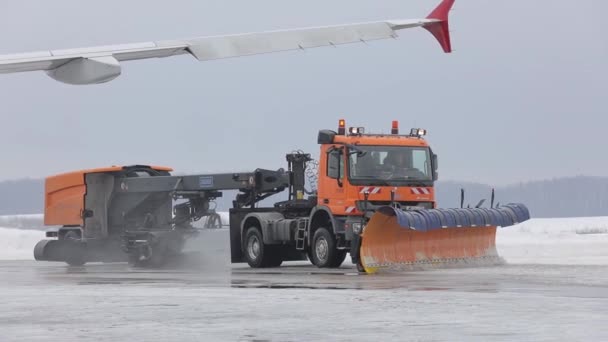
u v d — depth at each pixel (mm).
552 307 19531
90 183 53062
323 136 39938
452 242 37719
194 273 37719
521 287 25328
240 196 46062
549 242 68625
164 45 15484
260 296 23234
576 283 26812
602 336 15055
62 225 54406
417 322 17141
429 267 36469
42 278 34219
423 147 40188
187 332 16062
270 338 15195
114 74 14320
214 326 16906
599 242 64938
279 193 46062
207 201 49219
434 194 40188
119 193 52375
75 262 52406
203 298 22797
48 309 20297
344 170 39188
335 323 17141
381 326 16594
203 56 15711
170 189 49375
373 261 34812
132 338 15352
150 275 36125
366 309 19562
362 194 38938
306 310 19516
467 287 25547
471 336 15156
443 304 20438
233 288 26469
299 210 43562
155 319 18109
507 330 15844
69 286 28281
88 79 14266
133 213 52375
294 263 49781
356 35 17109
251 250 44281
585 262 40031
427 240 36656
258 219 43781
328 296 22938
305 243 41531
